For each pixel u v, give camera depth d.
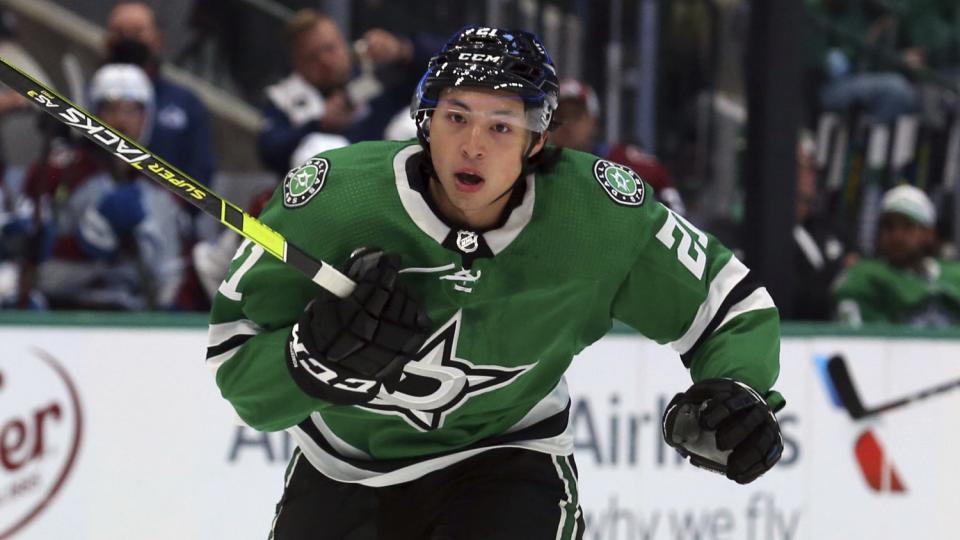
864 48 20.34
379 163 7.88
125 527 14.48
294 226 7.83
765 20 16.48
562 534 8.58
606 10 18.98
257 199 16.58
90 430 14.42
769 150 16.47
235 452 14.71
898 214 17.88
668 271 8.32
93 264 16.09
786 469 15.75
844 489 15.95
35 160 16.84
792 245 16.58
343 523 8.64
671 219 8.40
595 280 8.04
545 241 7.88
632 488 15.37
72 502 14.38
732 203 19.02
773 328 8.55
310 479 8.86
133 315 14.52
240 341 8.02
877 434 16.05
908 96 20.30
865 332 15.95
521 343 8.09
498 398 8.38
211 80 19.05
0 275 15.96
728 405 7.88
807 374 15.82
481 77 7.34
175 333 14.61
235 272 7.97
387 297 7.08
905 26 21.25
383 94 18.25
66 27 19.12
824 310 18.61
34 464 14.29
